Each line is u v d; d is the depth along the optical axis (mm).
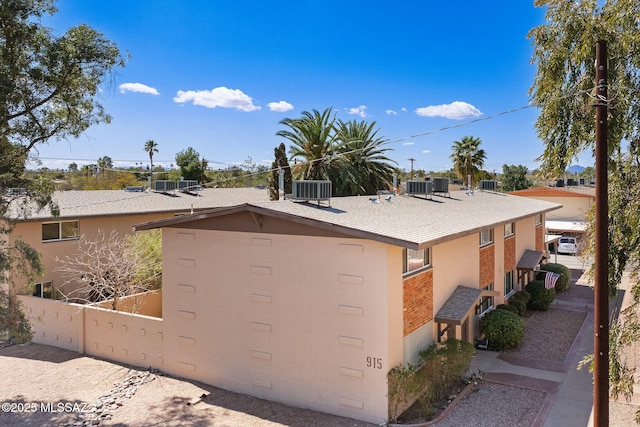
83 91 17641
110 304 18984
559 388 13828
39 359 17094
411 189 23109
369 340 11930
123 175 62750
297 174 38031
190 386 14414
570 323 21016
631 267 11438
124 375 15391
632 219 10133
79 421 12258
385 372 11695
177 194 32344
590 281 11477
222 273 14227
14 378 15359
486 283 19969
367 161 39438
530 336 19062
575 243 43625
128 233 25188
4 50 15625
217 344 14375
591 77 10609
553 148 11328
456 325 15828
